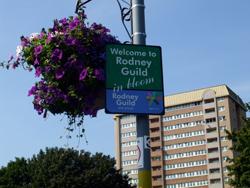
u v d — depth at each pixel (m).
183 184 117.94
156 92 7.22
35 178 47.22
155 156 122.94
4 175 49.41
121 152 126.88
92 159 49.12
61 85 7.21
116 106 7.02
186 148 119.88
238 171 29.92
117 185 47.69
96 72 7.03
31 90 7.44
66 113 7.40
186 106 122.81
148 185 7.05
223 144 116.12
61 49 7.24
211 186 114.44
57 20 7.51
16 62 7.73
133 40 7.77
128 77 7.18
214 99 119.50
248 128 32.03
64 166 47.19
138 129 7.24
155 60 7.36
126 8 8.02
